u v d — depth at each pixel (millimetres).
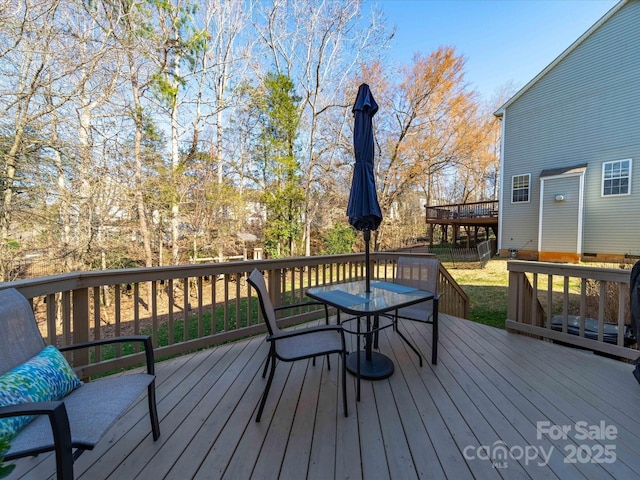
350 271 4145
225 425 1775
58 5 5125
